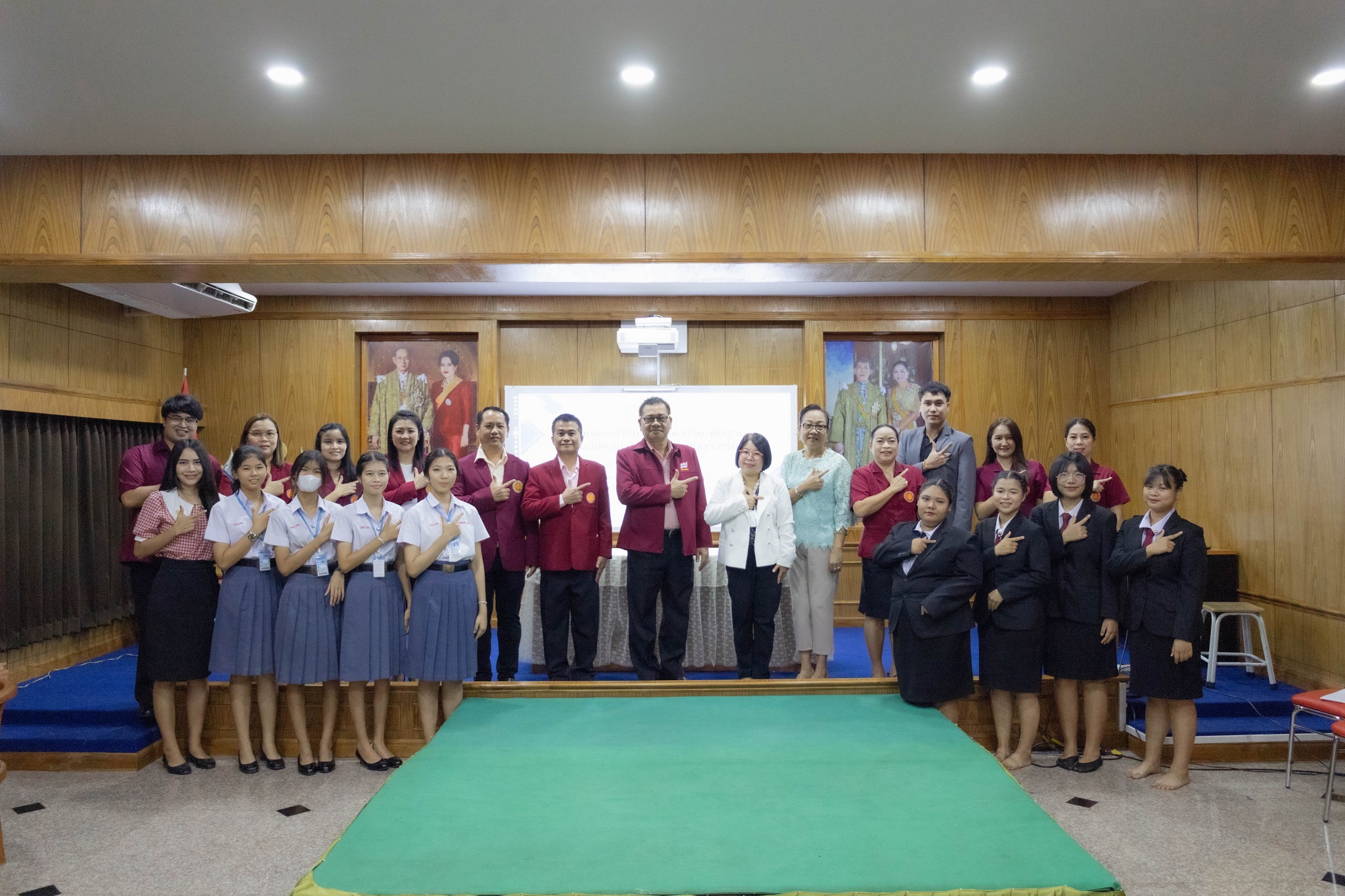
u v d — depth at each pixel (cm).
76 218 381
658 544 426
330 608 388
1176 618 371
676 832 270
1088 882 240
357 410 687
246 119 350
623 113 347
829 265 395
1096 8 271
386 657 385
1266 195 392
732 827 274
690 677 482
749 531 434
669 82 321
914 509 430
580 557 424
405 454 430
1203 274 414
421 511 386
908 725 371
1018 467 451
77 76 311
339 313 682
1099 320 702
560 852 257
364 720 402
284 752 421
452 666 385
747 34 286
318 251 384
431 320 685
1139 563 376
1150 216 391
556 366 698
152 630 384
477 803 292
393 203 386
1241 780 388
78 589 550
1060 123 360
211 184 383
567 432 428
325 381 681
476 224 386
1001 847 260
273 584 394
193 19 272
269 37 284
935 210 391
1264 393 523
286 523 383
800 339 704
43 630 521
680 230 388
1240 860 307
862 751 340
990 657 399
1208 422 575
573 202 388
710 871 246
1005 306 696
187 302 551
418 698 408
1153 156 393
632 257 386
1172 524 377
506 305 686
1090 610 390
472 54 298
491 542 426
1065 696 402
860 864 250
